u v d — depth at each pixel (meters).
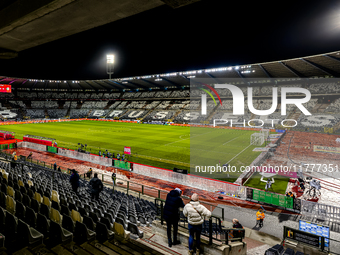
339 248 10.37
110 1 5.59
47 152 32.44
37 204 7.54
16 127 61.56
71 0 5.38
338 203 15.87
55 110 96.38
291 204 14.59
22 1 6.23
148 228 7.81
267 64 54.06
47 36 8.01
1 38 8.26
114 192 14.50
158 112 82.06
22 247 5.04
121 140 41.34
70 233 5.48
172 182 20.72
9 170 16.83
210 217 5.71
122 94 102.94
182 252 5.82
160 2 5.63
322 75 57.75
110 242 5.83
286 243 8.61
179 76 75.12
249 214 13.98
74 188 11.23
